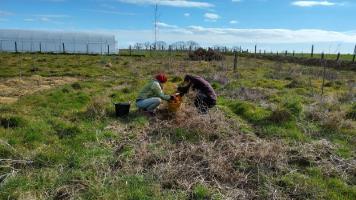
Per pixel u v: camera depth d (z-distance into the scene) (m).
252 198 5.75
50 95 12.38
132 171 6.38
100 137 8.02
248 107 10.65
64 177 5.98
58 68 22.00
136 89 14.20
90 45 48.25
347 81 19.02
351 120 9.98
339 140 8.43
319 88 16.20
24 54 35.34
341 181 6.34
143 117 9.52
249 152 7.13
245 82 16.78
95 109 9.87
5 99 12.48
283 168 6.68
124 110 9.68
